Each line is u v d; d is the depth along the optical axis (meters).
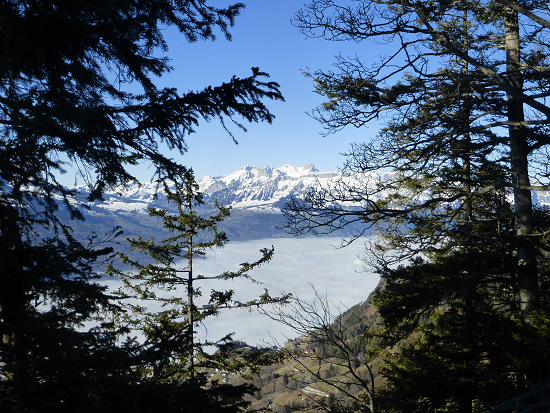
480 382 7.50
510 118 8.59
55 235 4.15
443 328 9.89
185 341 5.01
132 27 4.54
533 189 8.03
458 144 9.42
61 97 4.16
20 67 3.98
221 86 4.89
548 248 7.92
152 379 4.50
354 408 6.52
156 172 5.08
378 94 8.42
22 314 3.71
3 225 3.90
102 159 4.55
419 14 8.02
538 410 3.91
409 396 7.87
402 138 8.39
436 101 8.38
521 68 8.22
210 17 5.07
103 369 3.92
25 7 3.91
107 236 4.45
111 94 4.62
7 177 3.73
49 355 3.62
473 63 7.98
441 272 8.41
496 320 8.73
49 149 4.25
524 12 7.25
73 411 3.53
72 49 4.39
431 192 10.61
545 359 6.42
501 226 9.63
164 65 5.03
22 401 3.45
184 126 5.10
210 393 5.04
